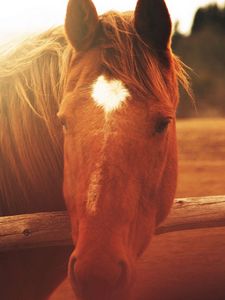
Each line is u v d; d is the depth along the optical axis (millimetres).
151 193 2811
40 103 3256
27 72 3352
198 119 32750
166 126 2764
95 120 2658
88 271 2453
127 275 2549
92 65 2836
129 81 2729
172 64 3008
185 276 5695
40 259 3658
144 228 2824
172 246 6496
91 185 2598
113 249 2516
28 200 3428
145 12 2914
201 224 3654
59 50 3316
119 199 2600
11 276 3562
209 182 11430
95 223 2561
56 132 3271
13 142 3330
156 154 2754
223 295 5387
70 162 2762
